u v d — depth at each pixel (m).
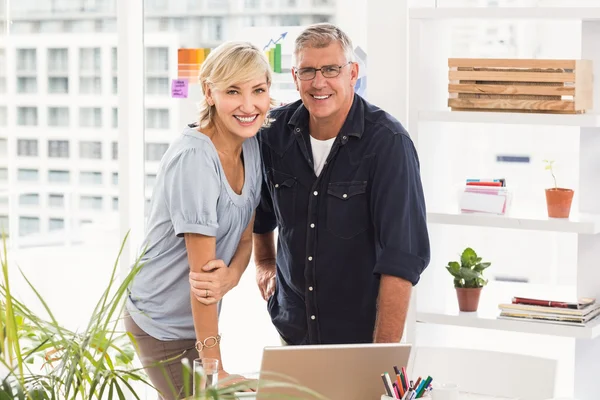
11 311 1.78
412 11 3.04
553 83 2.92
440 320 3.09
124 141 3.85
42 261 4.14
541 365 2.81
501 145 3.46
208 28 3.76
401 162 2.66
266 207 3.02
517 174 3.46
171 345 2.79
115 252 4.05
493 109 3.01
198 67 3.78
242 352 3.90
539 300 3.01
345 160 2.74
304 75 2.68
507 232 3.46
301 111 2.84
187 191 2.54
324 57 2.64
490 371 2.86
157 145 3.88
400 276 2.60
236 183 2.69
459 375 2.89
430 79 3.20
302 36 2.69
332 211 2.76
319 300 2.83
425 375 2.91
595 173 3.15
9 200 4.14
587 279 3.16
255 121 2.57
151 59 3.84
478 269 3.11
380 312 2.65
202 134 2.59
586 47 3.13
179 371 2.81
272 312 3.05
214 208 2.57
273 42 3.66
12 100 4.09
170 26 3.80
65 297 4.13
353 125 2.72
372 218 2.74
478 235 3.50
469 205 3.10
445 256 3.40
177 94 3.82
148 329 2.78
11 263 4.13
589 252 3.15
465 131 3.48
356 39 3.56
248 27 3.70
